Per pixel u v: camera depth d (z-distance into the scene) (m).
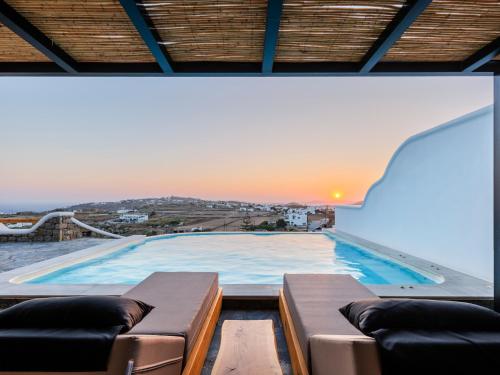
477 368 1.29
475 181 4.45
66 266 5.45
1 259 6.62
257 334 2.78
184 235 10.87
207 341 2.39
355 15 2.17
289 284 2.76
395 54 2.69
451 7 2.09
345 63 2.83
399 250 6.66
